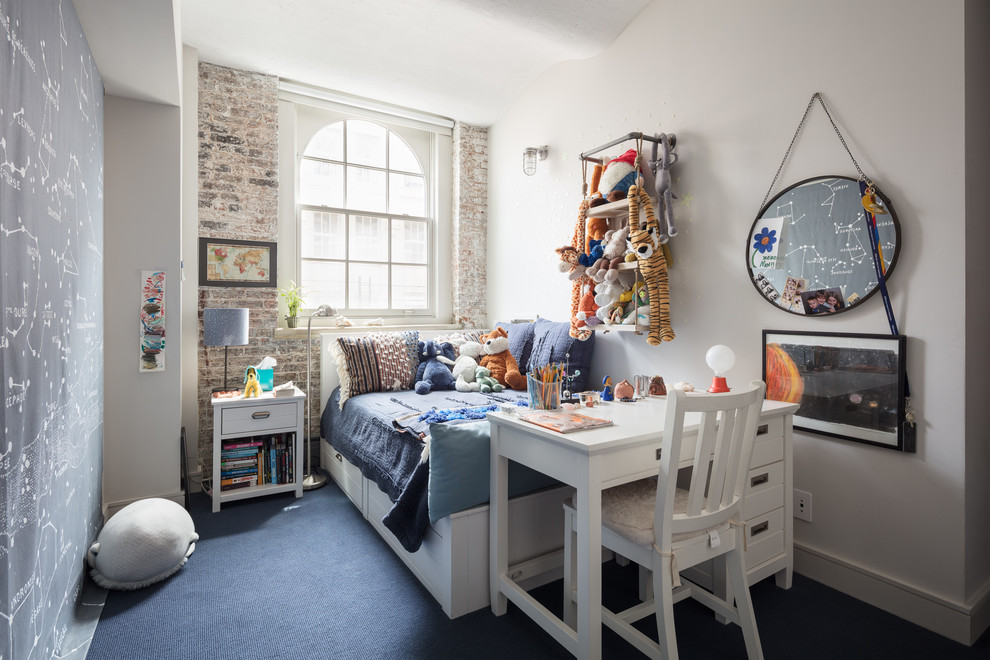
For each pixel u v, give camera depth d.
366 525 2.61
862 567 1.92
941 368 1.72
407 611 1.86
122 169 2.58
